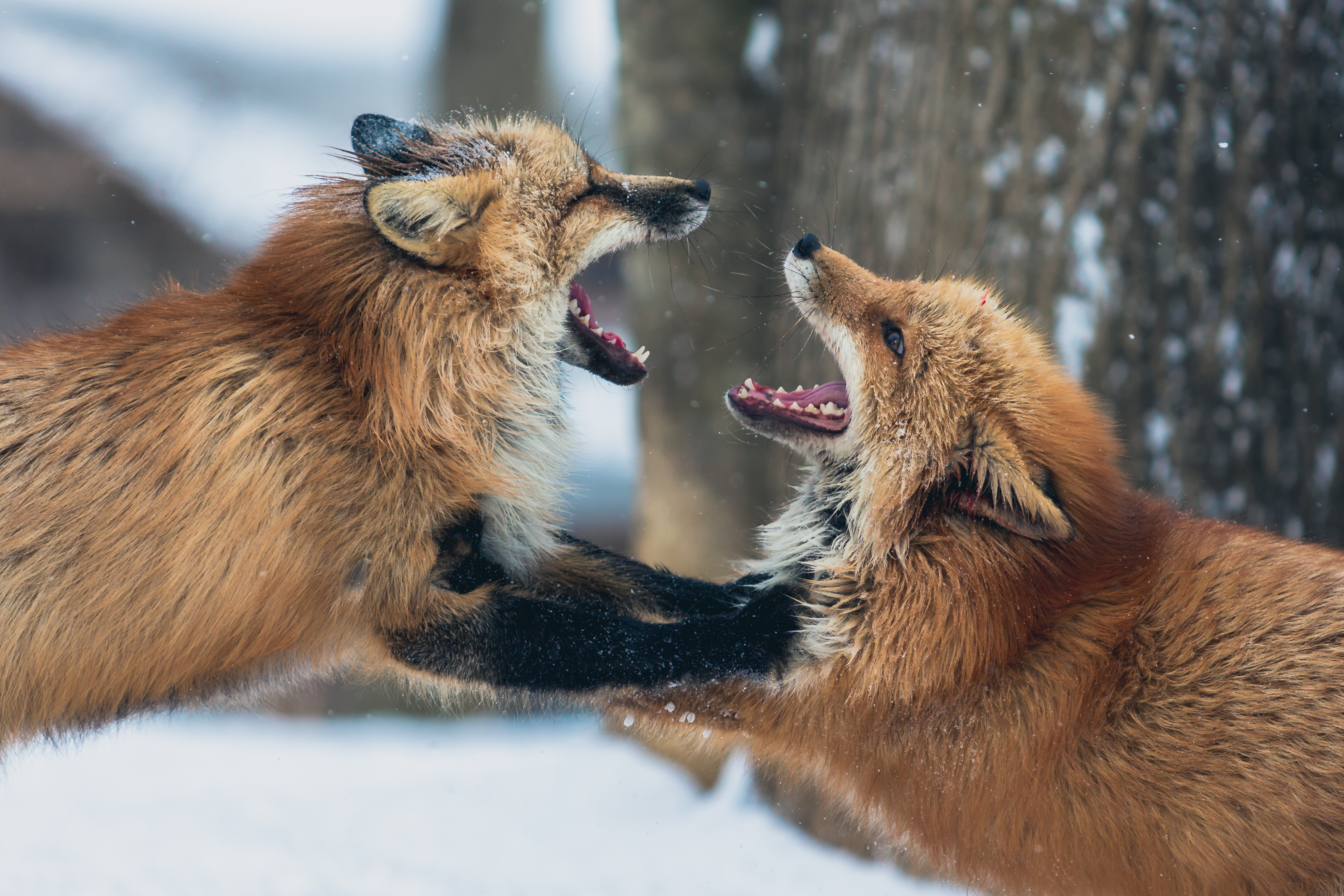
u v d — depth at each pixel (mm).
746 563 8508
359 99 28328
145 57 26375
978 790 6543
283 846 9062
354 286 6566
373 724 15438
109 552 6141
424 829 9719
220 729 14852
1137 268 9188
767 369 11250
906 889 8633
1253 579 6273
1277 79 9352
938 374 6867
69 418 6297
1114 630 6379
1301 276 9398
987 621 6340
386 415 6387
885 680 6527
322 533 6270
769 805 10266
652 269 12078
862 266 9547
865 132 10273
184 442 6188
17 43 25531
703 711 7223
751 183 11633
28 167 23016
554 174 7480
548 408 7543
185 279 22469
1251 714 5875
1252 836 5781
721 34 11664
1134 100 9219
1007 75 9469
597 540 18844
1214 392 9203
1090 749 6227
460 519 6676
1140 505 7480
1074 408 6938
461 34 23812
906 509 6656
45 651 6160
